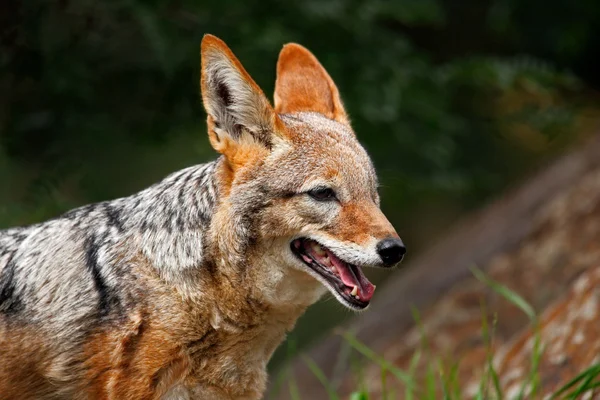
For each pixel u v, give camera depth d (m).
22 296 7.50
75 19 12.51
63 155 12.89
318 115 8.32
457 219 20.69
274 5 13.83
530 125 16.12
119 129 13.09
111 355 7.17
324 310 19.16
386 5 14.75
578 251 13.63
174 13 13.11
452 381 8.95
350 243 7.39
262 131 7.61
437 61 18.00
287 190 7.44
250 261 7.42
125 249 7.39
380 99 13.95
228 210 7.44
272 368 17.91
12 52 12.50
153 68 12.84
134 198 7.85
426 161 14.92
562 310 9.51
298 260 7.53
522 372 9.30
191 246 7.38
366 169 7.74
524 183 17.09
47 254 7.62
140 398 7.18
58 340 7.30
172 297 7.26
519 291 13.84
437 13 15.19
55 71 12.59
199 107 13.09
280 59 8.95
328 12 13.88
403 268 20.19
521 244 14.66
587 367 8.58
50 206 12.55
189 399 7.49
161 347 7.21
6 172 13.35
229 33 13.11
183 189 7.68
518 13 17.11
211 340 7.43
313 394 15.23
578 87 15.81
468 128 16.31
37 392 7.55
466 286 14.77
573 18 17.16
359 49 14.34
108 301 7.23
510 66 14.97
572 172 15.52
